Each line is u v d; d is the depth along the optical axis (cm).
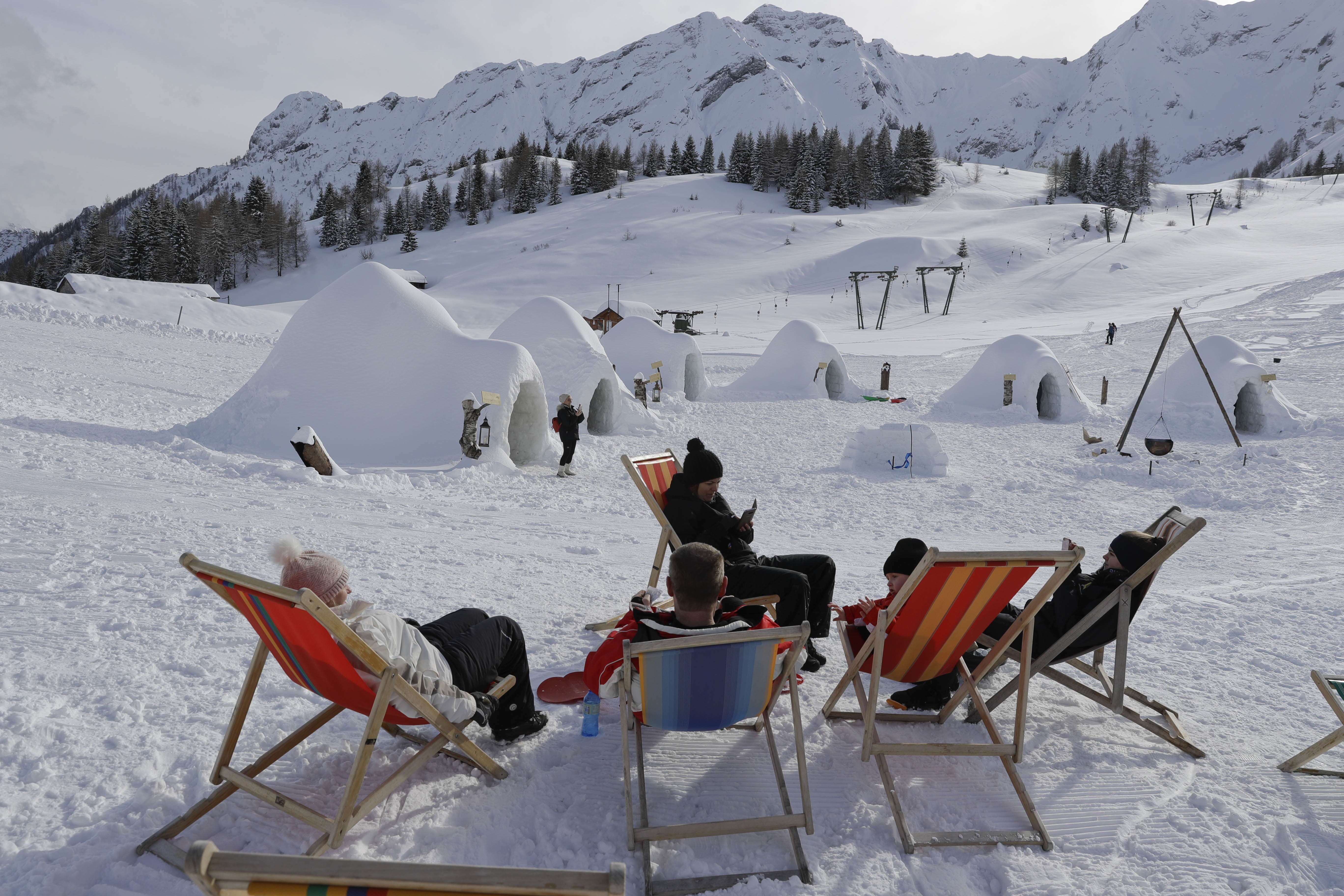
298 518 729
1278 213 10606
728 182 14688
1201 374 2008
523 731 315
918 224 11112
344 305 1274
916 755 288
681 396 2417
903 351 4194
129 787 264
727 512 423
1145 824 281
